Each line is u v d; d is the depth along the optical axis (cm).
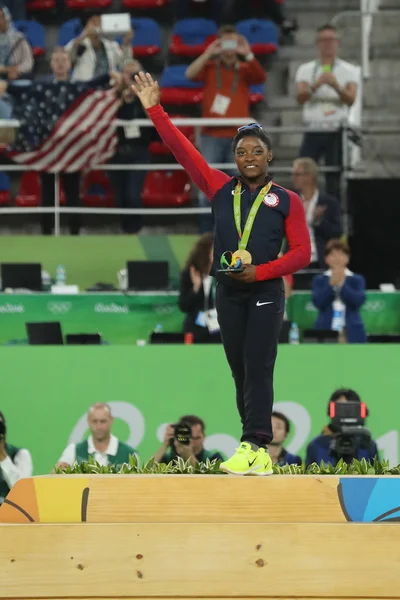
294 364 2942
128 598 1619
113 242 4203
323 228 3872
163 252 4203
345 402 2338
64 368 2953
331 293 3453
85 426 2938
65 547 1627
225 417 2938
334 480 1702
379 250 4131
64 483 1709
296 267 1825
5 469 2834
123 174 4244
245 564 1617
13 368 2948
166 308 3700
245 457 1781
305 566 1614
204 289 3366
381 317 3747
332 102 4278
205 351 2956
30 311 3659
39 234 4456
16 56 4581
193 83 4838
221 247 1847
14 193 4575
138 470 1859
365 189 4144
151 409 2942
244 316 1855
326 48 4275
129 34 4316
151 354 2959
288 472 1864
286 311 3731
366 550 1614
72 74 4300
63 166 4156
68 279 4178
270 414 1827
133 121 4156
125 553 1625
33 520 1702
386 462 1884
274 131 4175
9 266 3762
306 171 3869
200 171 1878
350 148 4425
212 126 4106
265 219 1831
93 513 1697
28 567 1625
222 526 1627
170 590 1619
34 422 2931
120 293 3691
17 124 4100
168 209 4216
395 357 2948
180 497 1697
